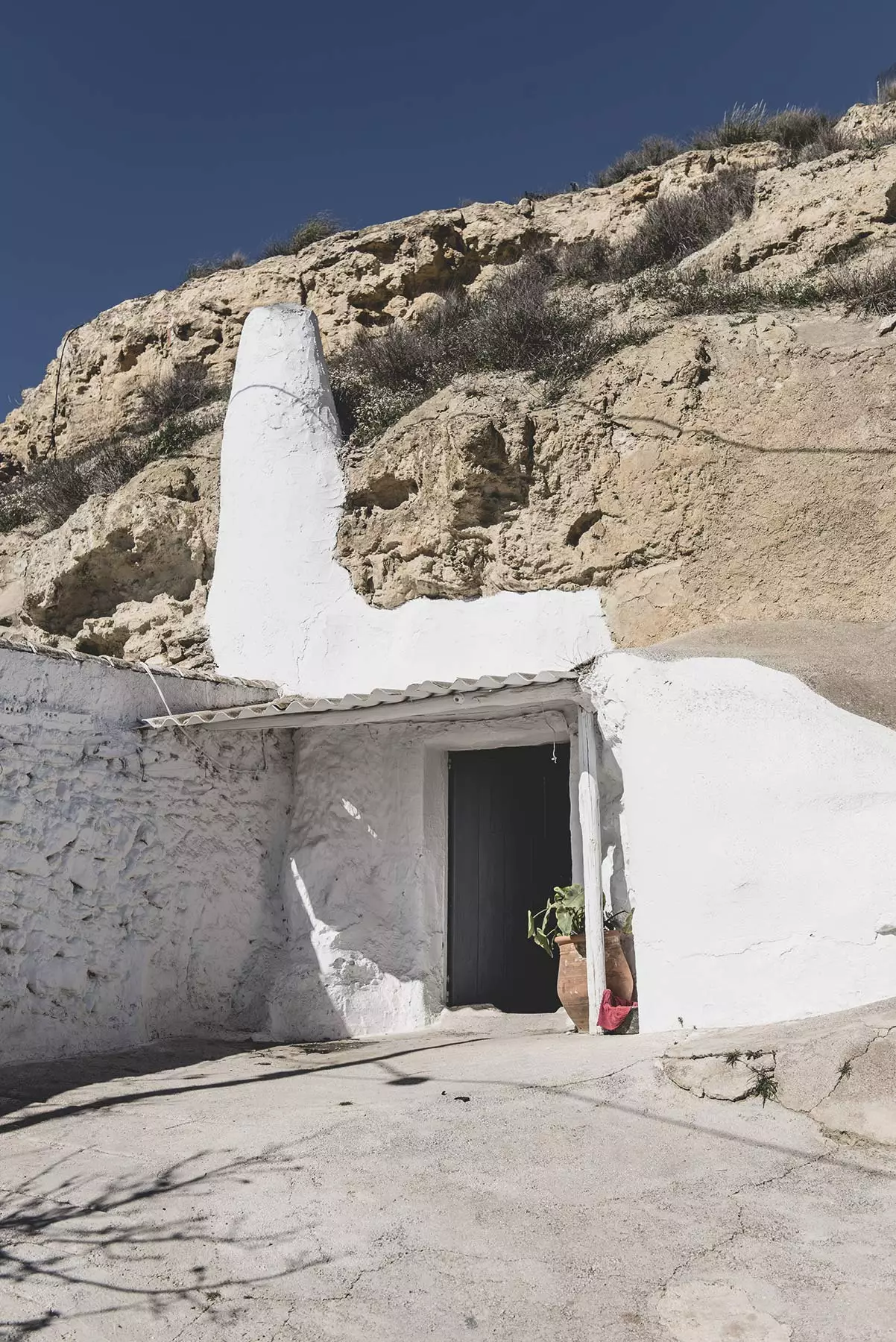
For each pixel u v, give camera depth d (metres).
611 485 8.83
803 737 6.06
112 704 7.51
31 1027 6.56
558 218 14.08
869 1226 3.35
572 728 7.79
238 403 10.48
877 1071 4.08
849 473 8.04
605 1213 3.54
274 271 14.53
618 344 9.49
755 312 9.27
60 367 16.69
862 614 7.73
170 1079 5.97
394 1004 8.04
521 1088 4.86
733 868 5.96
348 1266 3.27
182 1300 3.11
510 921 8.79
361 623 9.57
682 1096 4.46
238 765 8.35
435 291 14.05
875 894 5.49
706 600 8.27
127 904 7.30
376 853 8.34
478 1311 2.99
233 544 10.02
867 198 10.12
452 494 9.12
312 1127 4.54
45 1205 3.85
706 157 13.61
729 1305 2.95
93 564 11.16
